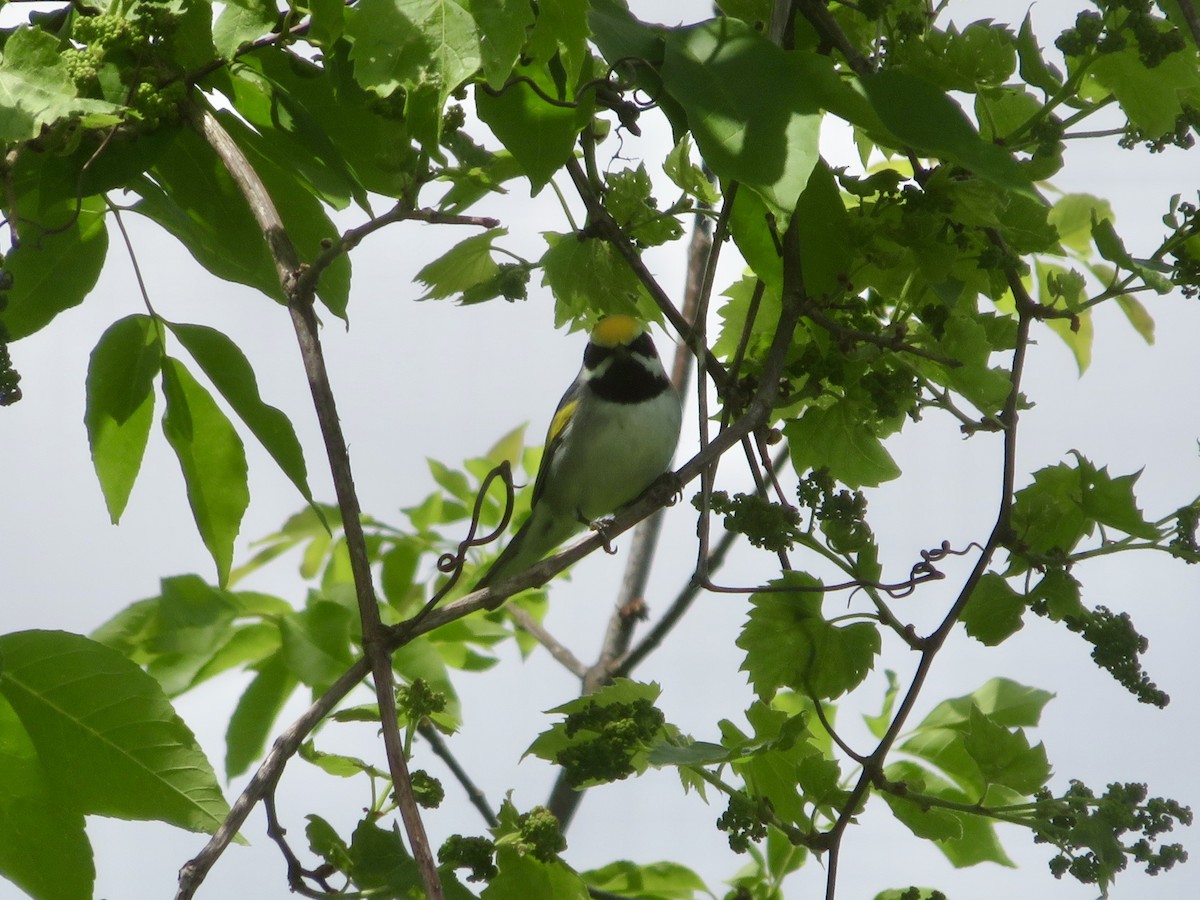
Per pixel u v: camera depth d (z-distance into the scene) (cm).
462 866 591
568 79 560
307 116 669
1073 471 654
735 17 665
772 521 639
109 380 669
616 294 780
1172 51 590
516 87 603
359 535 549
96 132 596
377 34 519
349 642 852
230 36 598
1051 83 624
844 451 733
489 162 738
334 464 553
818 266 670
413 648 860
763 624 653
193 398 676
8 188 547
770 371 650
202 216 664
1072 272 644
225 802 546
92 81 584
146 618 850
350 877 579
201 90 638
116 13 600
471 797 861
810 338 737
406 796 498
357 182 676
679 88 561
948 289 656
